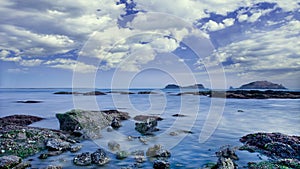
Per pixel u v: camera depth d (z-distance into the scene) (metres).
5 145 11.60
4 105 35.25
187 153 11.45
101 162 9.92
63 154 11.17
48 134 14.12
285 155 10.98
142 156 10.80
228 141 13.73
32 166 9.51
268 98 53.03
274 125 19.20
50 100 44.59
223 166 8.98
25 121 19.94
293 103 40.47
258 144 12.62
